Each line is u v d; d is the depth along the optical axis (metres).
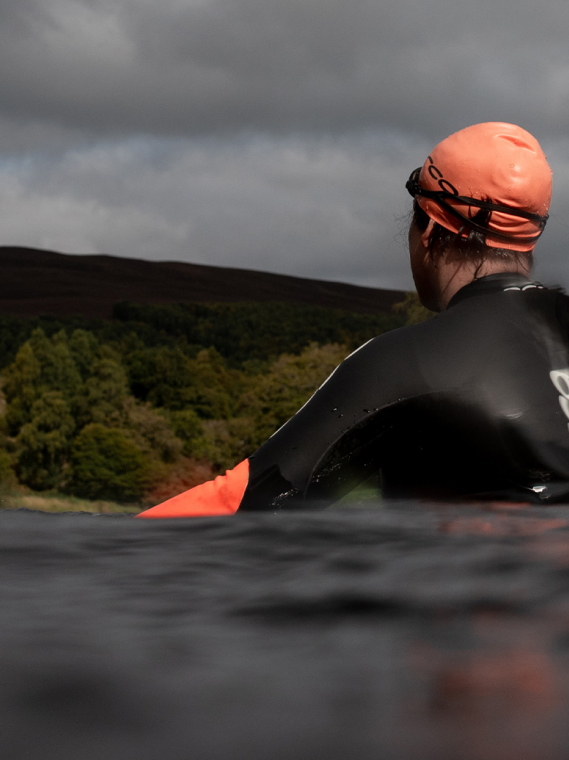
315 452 1.53
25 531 1.31
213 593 0.88
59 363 85.19
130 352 104.12
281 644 0.68
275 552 1.12
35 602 0.85
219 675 0.58
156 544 1.20
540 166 1.73
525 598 0.83
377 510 1.43
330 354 71.50
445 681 0.56
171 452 76.88
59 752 0.43
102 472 71.31
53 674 0.59
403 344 1.58
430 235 1.79
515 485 1.50
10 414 81.75
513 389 1.51
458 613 0.78
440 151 1.77
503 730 0.46
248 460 1.56
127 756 0.43
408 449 1.57
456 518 1.34
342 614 0.78
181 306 153.50
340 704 0.52
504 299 1.65
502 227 1.71
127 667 0.61
